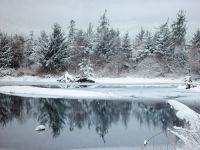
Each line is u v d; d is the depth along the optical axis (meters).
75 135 14.21
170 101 24.03
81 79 42.78
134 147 12.02
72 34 62.72
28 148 11.71
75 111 20.66
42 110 20.77
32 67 50.44
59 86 35.25
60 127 15.90
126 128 15.83
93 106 22.55
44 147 11.94
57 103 23.61
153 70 52.69
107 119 18.12
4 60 48.66
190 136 6.38
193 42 58.72
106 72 50.25
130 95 28.22
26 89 30.00
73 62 51.41
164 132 14.52
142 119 18.02
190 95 29.00
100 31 63.16
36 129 15.15
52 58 48.53
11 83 38.28
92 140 13.23
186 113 18.14
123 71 52.12
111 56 53.75
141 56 56.16
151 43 56.91
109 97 27.00
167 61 54.78
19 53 51.66
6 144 12.22
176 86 38.75
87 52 55.16
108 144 12.49
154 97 27.30
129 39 57.94
